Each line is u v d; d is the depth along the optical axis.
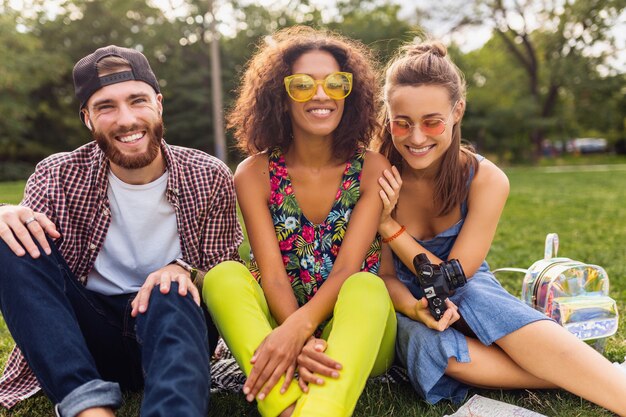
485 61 32.72
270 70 2.53
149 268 2.38
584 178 17.98
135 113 2.14
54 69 25.78
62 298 1.94
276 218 2.57
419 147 2.46
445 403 2.27
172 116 28.52
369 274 2.17
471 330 2.33
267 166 2.58
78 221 2.28
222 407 2.24
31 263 1.92
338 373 1.88
